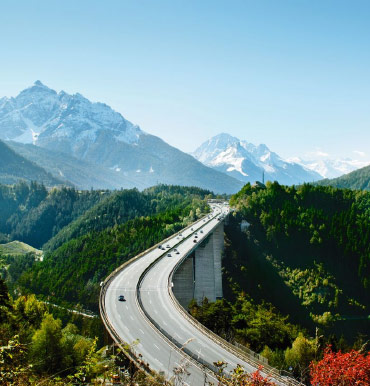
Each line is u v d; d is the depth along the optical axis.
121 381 25.12
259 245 186.62
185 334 62.41
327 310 158.00
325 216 199.25
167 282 92.88
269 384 24.84
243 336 74.69
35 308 79.00
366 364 27.44
